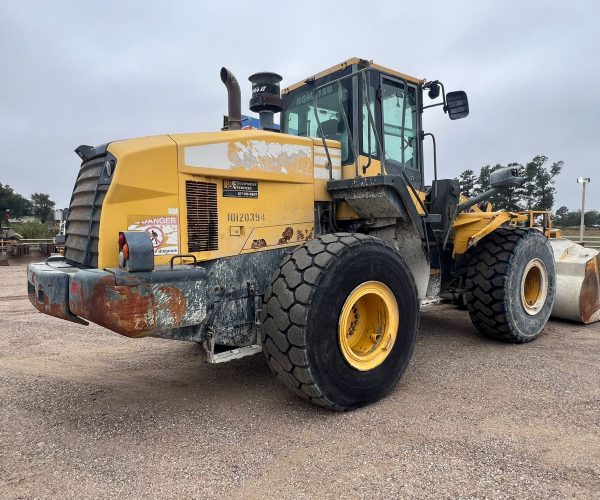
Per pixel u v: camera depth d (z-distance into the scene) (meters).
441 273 4.68
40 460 2.43
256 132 3.40
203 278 2.76
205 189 3.09
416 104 4.60
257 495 2.09
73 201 3.38
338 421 2.85
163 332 2.84
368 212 3.77
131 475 2.28
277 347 2.87
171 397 3.33
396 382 3.26
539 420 2.78
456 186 4.43
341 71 4.07
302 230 3.62
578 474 2.19
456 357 4.11
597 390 3.24
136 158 2.81
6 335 5.29
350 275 2.96
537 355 4.15
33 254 18.77
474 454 2.39
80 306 2.60
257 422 2.88
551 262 4.96
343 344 2.95
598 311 5.53
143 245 2.54
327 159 3.83
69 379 3.73
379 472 2.25
